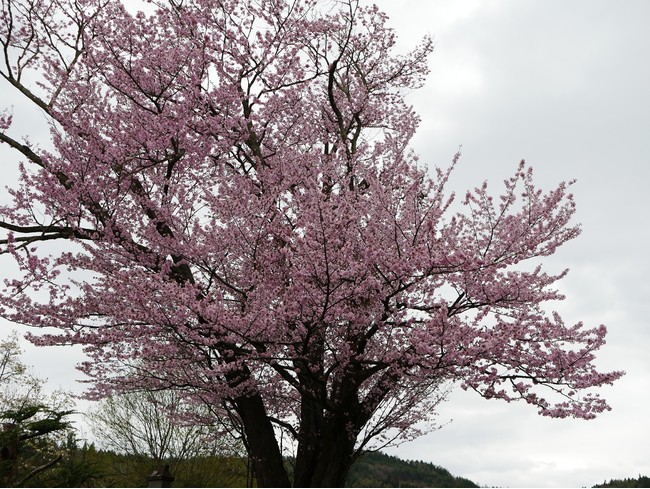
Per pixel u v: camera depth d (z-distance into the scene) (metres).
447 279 7.43
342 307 7.71
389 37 12.75
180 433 15.53
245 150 10.49
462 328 6.80
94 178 8.45
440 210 7.58
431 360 7.21
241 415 9.20
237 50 9.88
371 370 8.16
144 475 14.83
